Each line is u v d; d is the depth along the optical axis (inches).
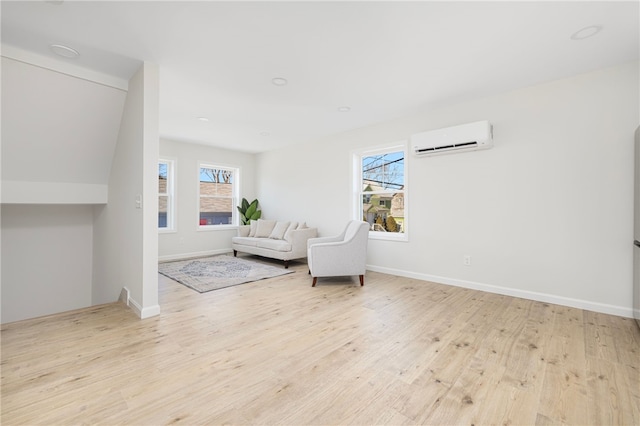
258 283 150.9
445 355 76.1
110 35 85.7
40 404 56.5
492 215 131.8
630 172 101.5
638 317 92.9
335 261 143.9
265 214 260.5
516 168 125.0
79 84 105.5
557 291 115.9
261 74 111.0
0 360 72.9
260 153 265.1
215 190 252.5
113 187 130.0
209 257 229.8
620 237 103.3
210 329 92.7
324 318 102.0
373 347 80.6
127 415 53.8
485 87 122.6
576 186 111.7
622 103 102.7
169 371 68.5
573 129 112.1
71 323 96.4
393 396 59.6
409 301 120.6
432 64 103.3
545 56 97.4
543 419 52.8
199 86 121.6
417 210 157.1
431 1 71.4
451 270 144.9
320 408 56.1
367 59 99.9
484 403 57.3
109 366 70.5
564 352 77.2
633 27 81.0
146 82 101.0
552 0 70.6
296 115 158.9
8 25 80.7
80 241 155.7
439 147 141.0
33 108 103.2
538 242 120.1
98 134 120.6
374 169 185.6
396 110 150.3
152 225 102.4
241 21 79.4
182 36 86.4
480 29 82.7
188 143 228.1
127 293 112.7
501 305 114.8
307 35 86.1
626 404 56.6
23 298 140.1
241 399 58.6
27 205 140.6
